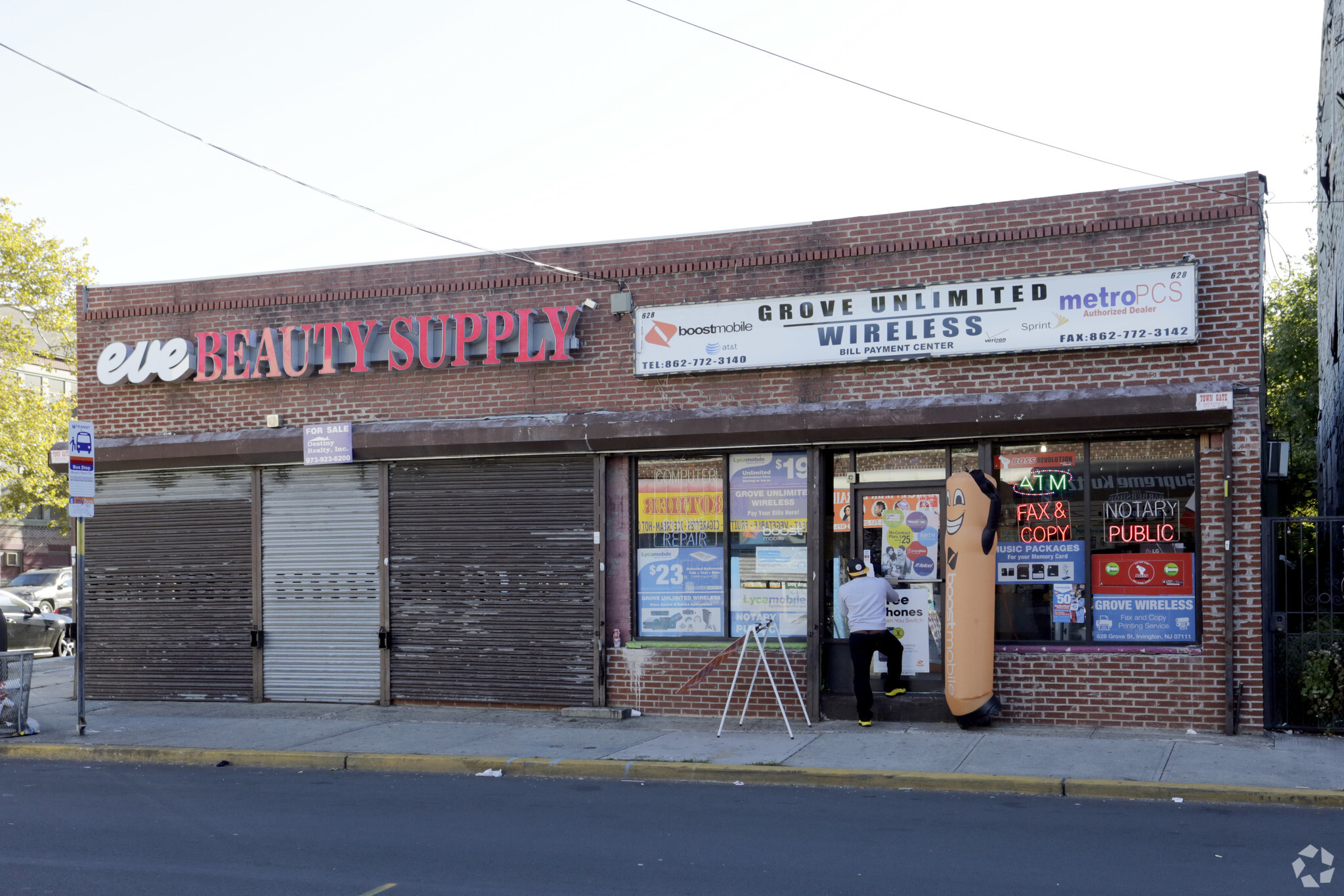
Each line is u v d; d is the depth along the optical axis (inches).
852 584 480.4
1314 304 930.7
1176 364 455.5
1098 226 467.5
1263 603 440.1
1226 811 337.7
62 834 330.0
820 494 503.5
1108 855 288.0
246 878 277.9
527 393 553.0
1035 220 478.0
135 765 460.8
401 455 561.3
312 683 582.6
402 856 298.4
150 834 329.1
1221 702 445.4
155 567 613.9
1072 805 350.3
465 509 558.6
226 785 410.0
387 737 482.3
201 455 592.7
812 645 497.0
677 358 524.7
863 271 501.0
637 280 536.7
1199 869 273.3
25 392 1299.2
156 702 606.2
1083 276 465.4
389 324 573.0
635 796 377.4
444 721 521.0
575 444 530.3
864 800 365.1
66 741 491.5
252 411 598.9
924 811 344.5
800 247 512.7
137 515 619.2
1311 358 924.0
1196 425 445.4
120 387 623.5
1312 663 442.0
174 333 615.2
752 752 430.6
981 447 480.7
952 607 463.2
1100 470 471.2
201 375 599.2
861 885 263.7
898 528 502.0
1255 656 440.8
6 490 1314.0
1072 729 457.1
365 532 577.0
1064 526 474.9
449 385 566.3
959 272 486.9
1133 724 456.4
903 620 500.4
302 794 390.6
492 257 562.6
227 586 599.8
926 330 486.9
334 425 570.9
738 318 516.1
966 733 455.8
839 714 494.3
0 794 394.6
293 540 589.3
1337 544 515.8
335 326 576.7
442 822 340.2
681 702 520.4
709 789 388.2
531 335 548.7
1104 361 464.8
